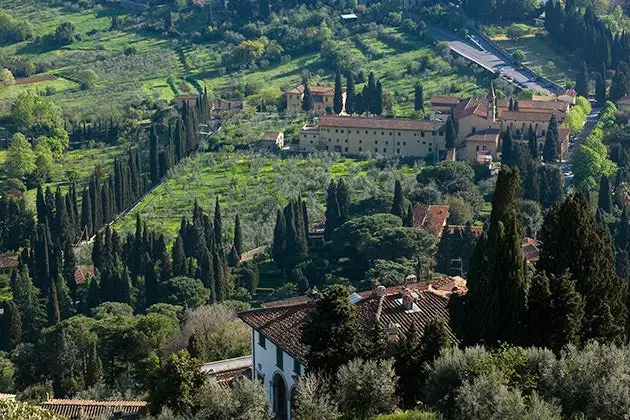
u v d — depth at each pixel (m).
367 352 101.44
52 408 133.38
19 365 180.88
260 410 94.00
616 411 79.44
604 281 103.75
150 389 108.75
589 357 85.62
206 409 93.50
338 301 101.94
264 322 123.44
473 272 104.88
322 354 100.50
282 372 117.81
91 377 166.00
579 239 104.12
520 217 103.75
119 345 175.38
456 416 83.62
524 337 99.81
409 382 98.25
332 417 91.44
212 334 164.12
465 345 103.31
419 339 104.12
